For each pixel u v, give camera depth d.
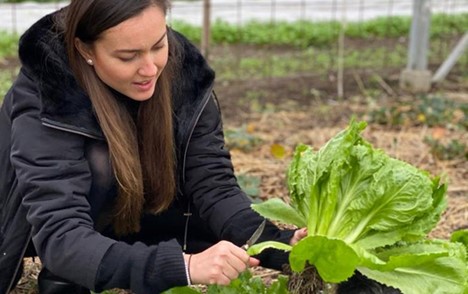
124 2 2.41
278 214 2.67
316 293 2.58
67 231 2.50
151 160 2.81
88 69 2.62
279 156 5.28
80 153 2.67
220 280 2.40
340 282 2.56
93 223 2.83
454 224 4.22
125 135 2.67
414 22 7.65
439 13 12.74
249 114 6.82
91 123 2.66
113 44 2.45
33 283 3.34
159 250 2.45
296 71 8.76
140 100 2.62
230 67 8.92
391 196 2.52
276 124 6.47
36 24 2.68
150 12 2.44
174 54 2.78
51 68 2.63
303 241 2.39
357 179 2.55
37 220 2.55
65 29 2.59
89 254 2.45
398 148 5.59
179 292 2.62
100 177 2.75
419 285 2.46
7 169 2.79
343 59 9.44
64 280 3.00
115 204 2.86
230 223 2.85
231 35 10.89
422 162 5.29
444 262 2.51
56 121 2.61
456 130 6.14
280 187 4.70
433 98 6.66
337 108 7.02
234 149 5.51
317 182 2.57
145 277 2.43
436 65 9.02
